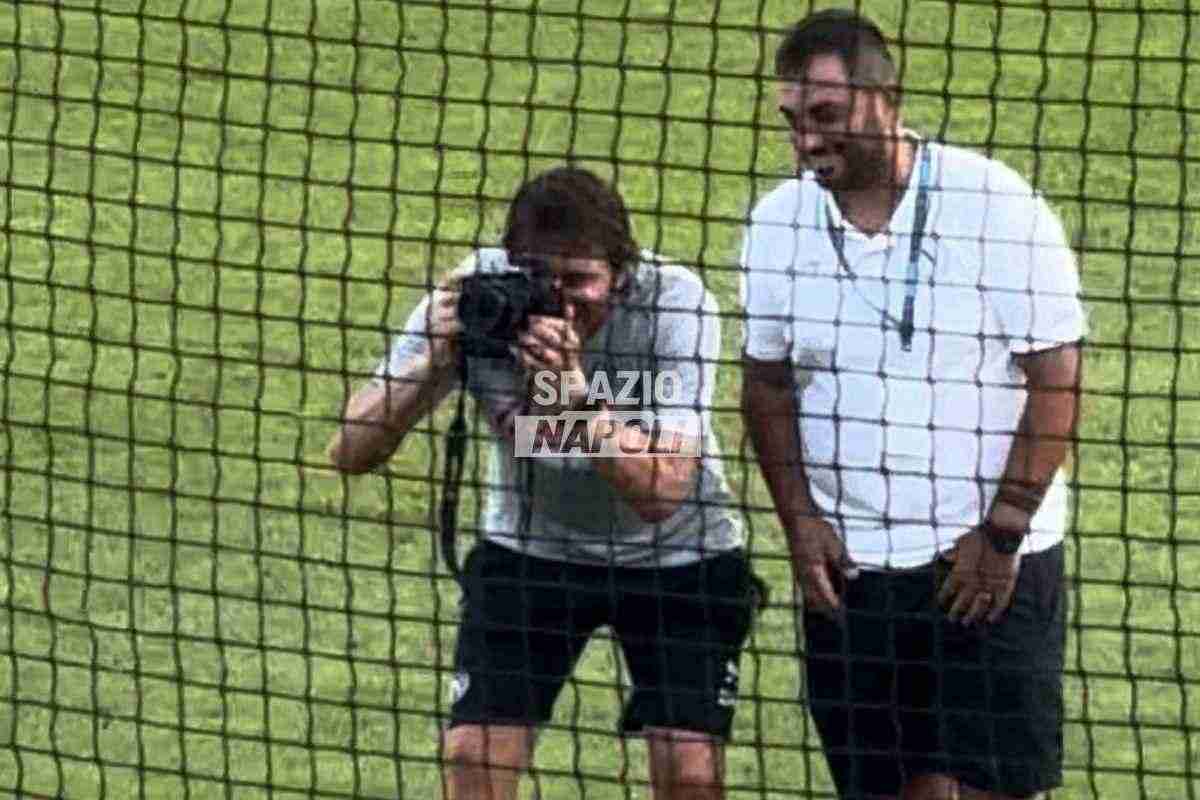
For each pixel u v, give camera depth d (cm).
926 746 2702
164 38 4912
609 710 3089
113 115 4694
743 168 4478
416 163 4519
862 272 2580
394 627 2998
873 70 2514
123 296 3459
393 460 3572
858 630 2661
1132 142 3250
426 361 2600
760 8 3369
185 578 3362
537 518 2622
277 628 3259
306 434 3712
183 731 2933
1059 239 2569
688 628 2644
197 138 4619
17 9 3669
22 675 3155
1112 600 3322
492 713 2650
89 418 3547
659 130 4597
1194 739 3050
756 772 2995
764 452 2650
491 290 2548
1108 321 4025
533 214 2545
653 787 2659
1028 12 4872
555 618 2658
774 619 3266
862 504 2625
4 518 3362
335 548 3425
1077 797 2936
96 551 3409
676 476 2562
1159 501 3547
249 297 4122
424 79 4781
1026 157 4494
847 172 2536
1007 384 2592
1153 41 4800
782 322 2606
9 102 4722
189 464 3628
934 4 4878
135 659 3011
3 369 3619
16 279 3584
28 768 2980
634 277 2562
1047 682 2655
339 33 4919
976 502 2611
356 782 2861
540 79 4769
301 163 4550
